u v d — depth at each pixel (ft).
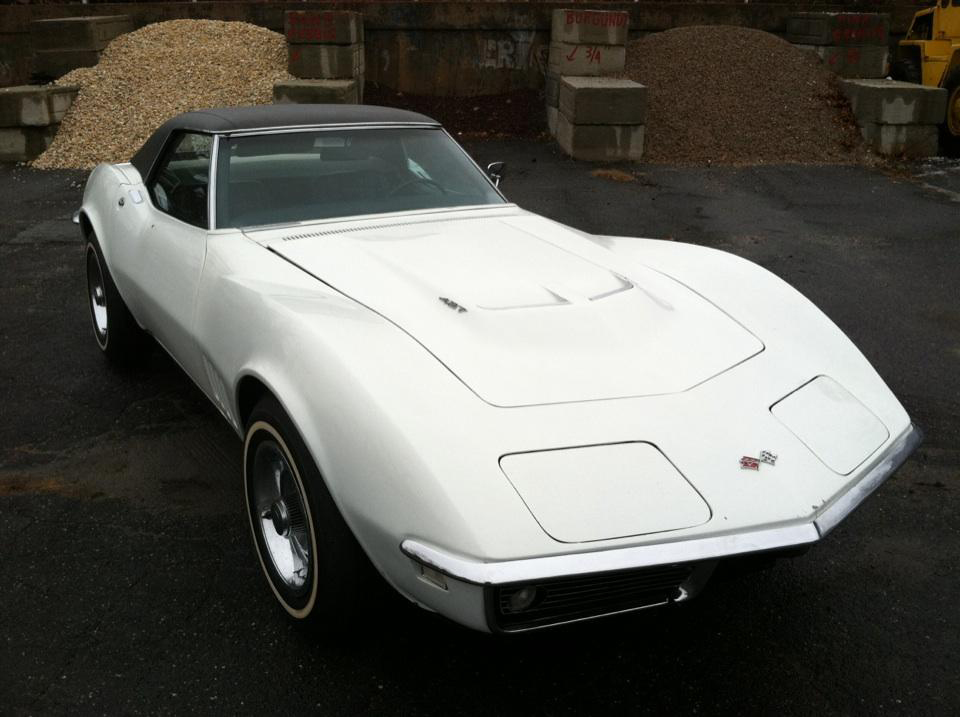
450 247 9.65
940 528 10.02
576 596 6.21
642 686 7.41
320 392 6.89
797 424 7.27
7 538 9.40
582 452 6.45
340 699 7.18
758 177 32.17
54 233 23.00
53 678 7.35
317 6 42.52
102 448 11.51
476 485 6.09
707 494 6.38
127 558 9.11
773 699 7.28
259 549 8.35
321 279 8.65
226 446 11.63
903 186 31.24
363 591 7.18
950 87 36.24
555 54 37.86
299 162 10.99
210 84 35.96
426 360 7.11
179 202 11.21
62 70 37.93
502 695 7.27
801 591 8.83
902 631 8.21
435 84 42.65
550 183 30.48
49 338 15.57
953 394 13.69
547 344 7.56
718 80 39.09
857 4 47.01
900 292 19.08
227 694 7.22
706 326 8.47
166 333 10.92
